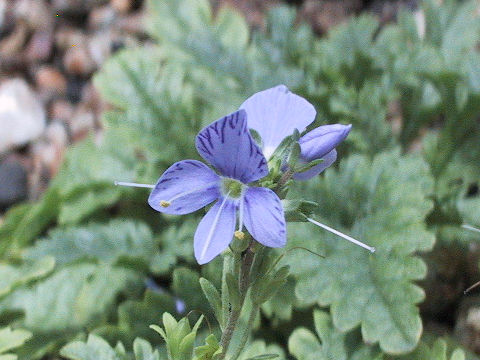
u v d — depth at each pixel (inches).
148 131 4.7
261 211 2.5
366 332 3.5
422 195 3.9
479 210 4.4
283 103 2.7
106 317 4.3
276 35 5.0
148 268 4.4
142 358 3.6
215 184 2.5
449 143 4.7
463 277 4.4
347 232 4.0
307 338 3.8
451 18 5.0
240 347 3.0
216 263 4.1
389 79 4.7
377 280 3.7
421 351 3.6
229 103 4.8
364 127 4.6
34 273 4.2
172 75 4.8
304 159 2.6
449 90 4.6
